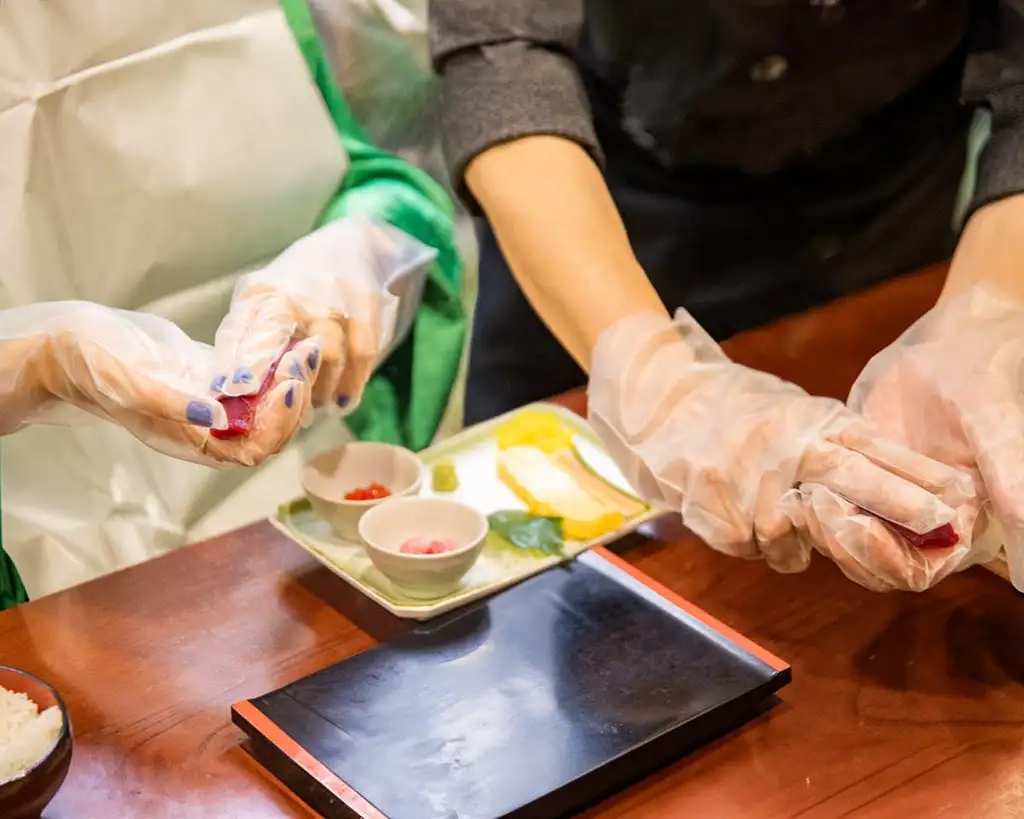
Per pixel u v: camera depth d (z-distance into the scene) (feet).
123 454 4.31
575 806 2.24
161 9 3.83
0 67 3.63
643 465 2.84
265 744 2.34
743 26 3.36
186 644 2.67
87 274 3.95
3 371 2.64
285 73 4.13
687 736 2.36
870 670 2.60
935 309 2.97
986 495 2.58
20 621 2.72
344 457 3.20
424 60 4.78
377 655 2.55
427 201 4.35
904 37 3.47
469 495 3.13
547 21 3.41
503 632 2.61
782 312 4.13
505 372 4.37
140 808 2.26
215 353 2.68
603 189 3.32
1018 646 2.67
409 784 2.21
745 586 2.85
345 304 2.95
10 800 2.02
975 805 2.27
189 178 4.00
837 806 2.27
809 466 2.55
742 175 3.88
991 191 3.18
